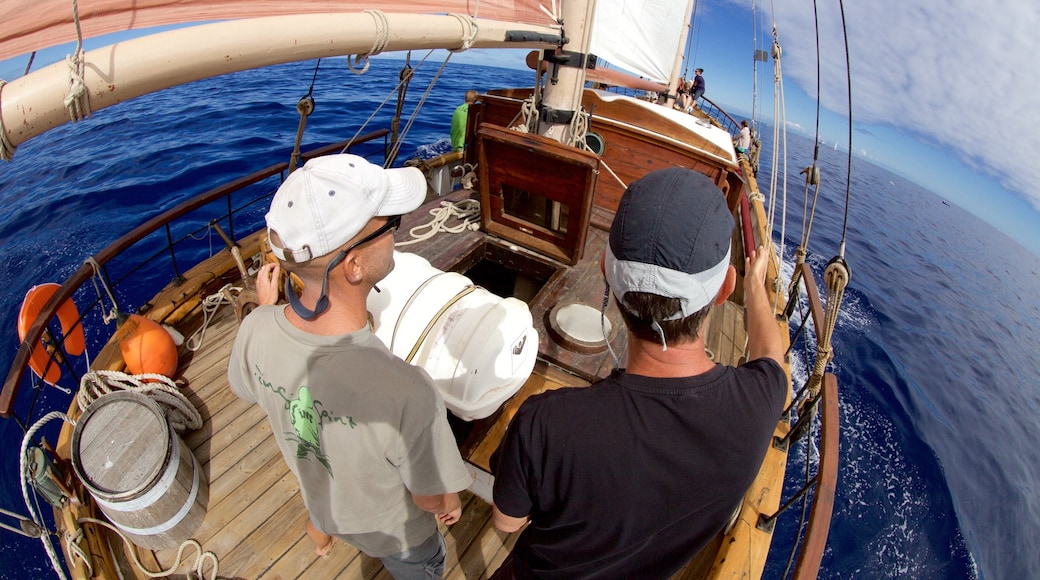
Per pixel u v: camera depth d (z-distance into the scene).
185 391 2.81
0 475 3.73
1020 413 7.22
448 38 1.68
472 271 3.62
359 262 0.99
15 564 3.25
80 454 1.99
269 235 0.98
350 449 1.12
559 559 1.02
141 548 2.15
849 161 1.73
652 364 0.86
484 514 2.33
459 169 4.01
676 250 0.75
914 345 8.15
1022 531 5.02
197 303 3.28
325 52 1.30
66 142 8.84
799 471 4.49
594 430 0.83
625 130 3.88
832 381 2.09
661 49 5.65
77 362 4.45
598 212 3.91
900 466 5.27
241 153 8.59
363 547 1.50
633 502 0.85
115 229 6.30
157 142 8.92
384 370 1.05
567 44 2.67
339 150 3.97
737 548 2.06
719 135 4.32
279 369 1.07
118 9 1.07
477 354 1.93
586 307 2.73
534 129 3.10
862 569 4.13
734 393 0.85
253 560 2.13
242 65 1.12
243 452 2.53
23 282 5.42
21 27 0.94
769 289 3.95
